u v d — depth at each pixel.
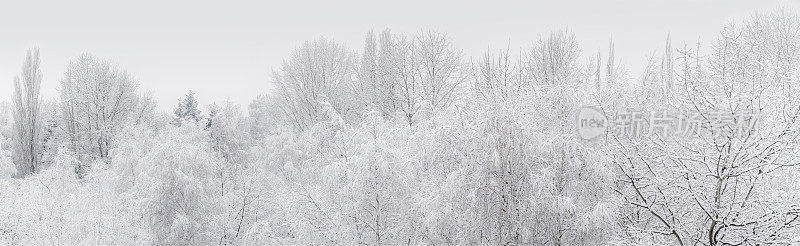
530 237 7.70
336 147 9.23
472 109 8.17
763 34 13.62
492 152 7.53
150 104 30.05
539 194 7.46
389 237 8.31
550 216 7.63
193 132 16.69
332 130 9.89
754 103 6.46
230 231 11.43
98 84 25.80
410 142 8.62
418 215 8.34
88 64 26.00
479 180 7.63
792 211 6.43
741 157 6.50
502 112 7.53
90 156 24.19
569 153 7.66
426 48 19.39
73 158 19.53
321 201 8.49
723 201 6.86
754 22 14.55
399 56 19.45
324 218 8.40
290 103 23.06
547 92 8.33
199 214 11.20
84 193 13.03
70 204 12.12
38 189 15.43
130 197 11.71
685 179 7.28
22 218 11.82
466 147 7.80
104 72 26.12
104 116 25.91
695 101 6.87
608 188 7.77
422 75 19.34
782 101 6.50
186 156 11.20
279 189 12.01
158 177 10.94
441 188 7.60
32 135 26.44
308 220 8.39
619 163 7.62
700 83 7.13
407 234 8.39
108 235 10.35
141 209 10.72
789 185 7.01
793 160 6.43
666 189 7.54
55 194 15.15
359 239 8.30
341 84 22.88
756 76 6.99
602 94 8.12
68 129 26.28
